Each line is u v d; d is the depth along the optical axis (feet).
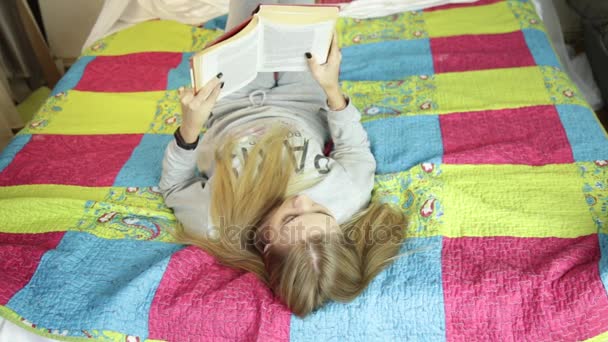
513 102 5.32
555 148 4.77
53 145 5.33
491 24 6.48
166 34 6.89
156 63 6.39
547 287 3.67
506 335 3.63
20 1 7.77
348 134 4.74
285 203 4.00
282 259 3.80
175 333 3.80
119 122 5.59
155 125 5.52
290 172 4.33
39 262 4.06
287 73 5.29
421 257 3.99
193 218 4.36
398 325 3.71
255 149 4.37
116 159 5.13
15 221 4.50
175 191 4.59
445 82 5.69
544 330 3.58
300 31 4.05
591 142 4.79
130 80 6.13
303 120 5.01
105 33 7.11
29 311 3.87
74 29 8.77
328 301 3.76
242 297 3.80
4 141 7.36
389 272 3.92
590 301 3.56
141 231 4.42
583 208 4.25
